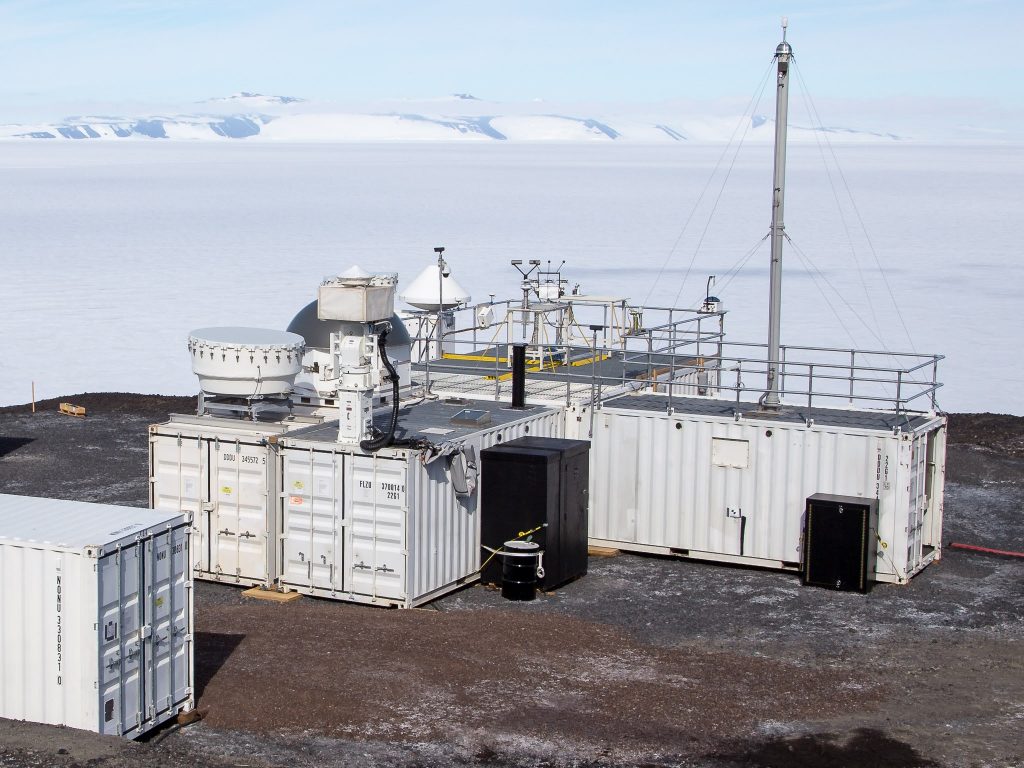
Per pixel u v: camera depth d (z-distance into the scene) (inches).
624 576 850.1
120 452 1257.4
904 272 4170.8
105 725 511.2
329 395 901.2
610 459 905.5
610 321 1311.5
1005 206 7500.0
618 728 570.3
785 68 933.2
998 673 660.1
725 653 685.3
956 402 2204.7
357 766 524.7
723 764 535.2
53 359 2618.1
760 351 2696.9
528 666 647.1
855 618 757.3
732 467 868.6
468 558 809.5
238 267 4254.4
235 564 805.2
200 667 624.1
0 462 1203.9
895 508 827.4
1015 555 911.7
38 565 505.4
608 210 7219.5
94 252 4827.8
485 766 528.7
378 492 755.4
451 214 6791.3
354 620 714.2
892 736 569.0
